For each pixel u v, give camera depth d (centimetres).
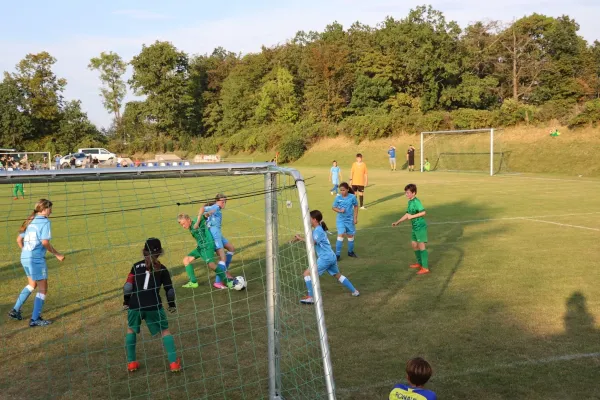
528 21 5062
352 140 4697
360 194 1619
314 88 5519
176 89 6800
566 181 2452
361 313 637
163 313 493
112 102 7762
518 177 2755
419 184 2391
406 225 1288
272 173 452
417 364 324
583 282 750
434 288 739
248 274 844
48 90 6681
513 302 667
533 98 5066
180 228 1328
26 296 631
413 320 609
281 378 468
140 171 405
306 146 4984
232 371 489
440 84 4931
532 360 493
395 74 5103
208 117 7281
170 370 493
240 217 1467
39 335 590
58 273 870
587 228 1193
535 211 1478
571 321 593
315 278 384
